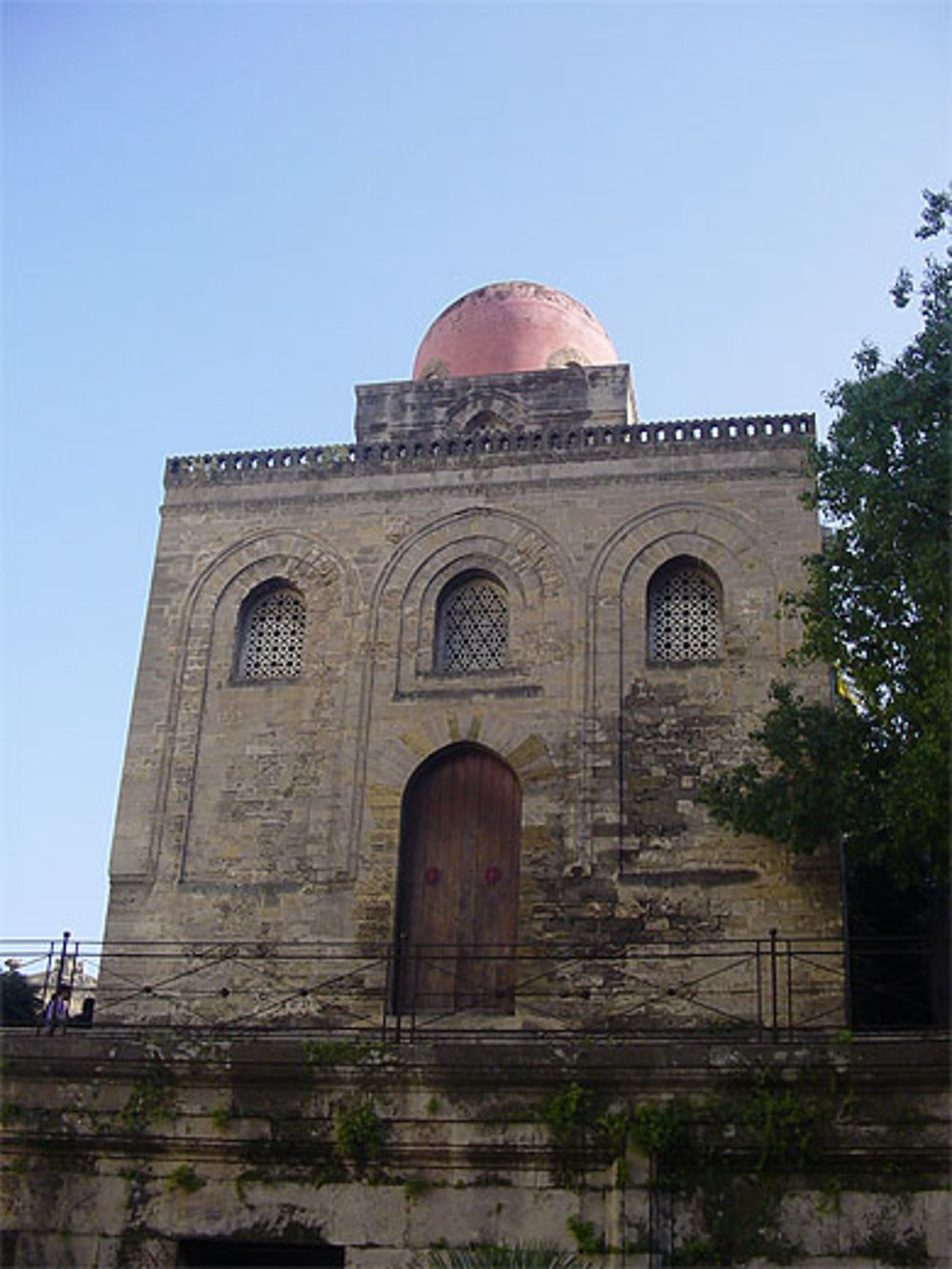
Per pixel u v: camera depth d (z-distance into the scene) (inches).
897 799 842.2
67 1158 773.9
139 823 1109.1
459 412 1358.3
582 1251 707.4
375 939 1041.5
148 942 1057.5
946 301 906.1
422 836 1080.2
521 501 1161.4
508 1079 738.2
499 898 1051.3
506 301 1489.9
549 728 1076.5
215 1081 767.1
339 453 1210.6
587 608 1111.6
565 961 983.0
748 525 1119.0
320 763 1103.6
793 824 924.6
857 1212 698.8
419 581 1152.2
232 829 1095.6
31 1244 759.1
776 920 989.2
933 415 887.7
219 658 1159.0
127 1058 775.7
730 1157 713.6
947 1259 684.1
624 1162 711.7
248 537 1196.5
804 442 1138.7
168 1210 753.6
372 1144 738.8
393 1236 727.1
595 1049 735.1
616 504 1144.8
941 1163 697.6
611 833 1035.3
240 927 1062.4
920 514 879.7
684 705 1067.3
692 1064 724.7
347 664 1131.9
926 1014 1099.9
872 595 893.2
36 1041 790.5
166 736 1136.8
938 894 927.0
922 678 852.6
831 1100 713.0
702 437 1154.7
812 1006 957.2
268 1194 746.8
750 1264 695.7
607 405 1334.9
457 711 1096.2
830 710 977.5
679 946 994.7
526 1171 727.7
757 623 1085.1
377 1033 991.6
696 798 1035.9
